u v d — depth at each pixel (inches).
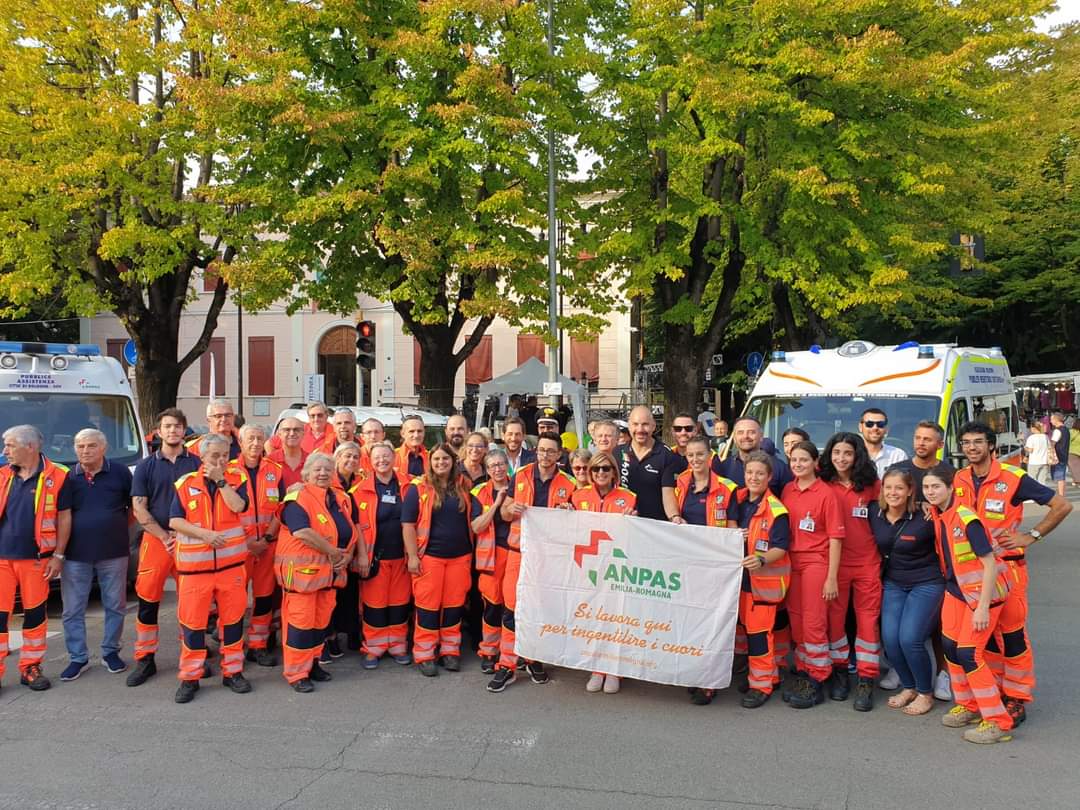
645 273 622.5
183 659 235.6
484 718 220.2
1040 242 1065.5
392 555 267.4
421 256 572.7
